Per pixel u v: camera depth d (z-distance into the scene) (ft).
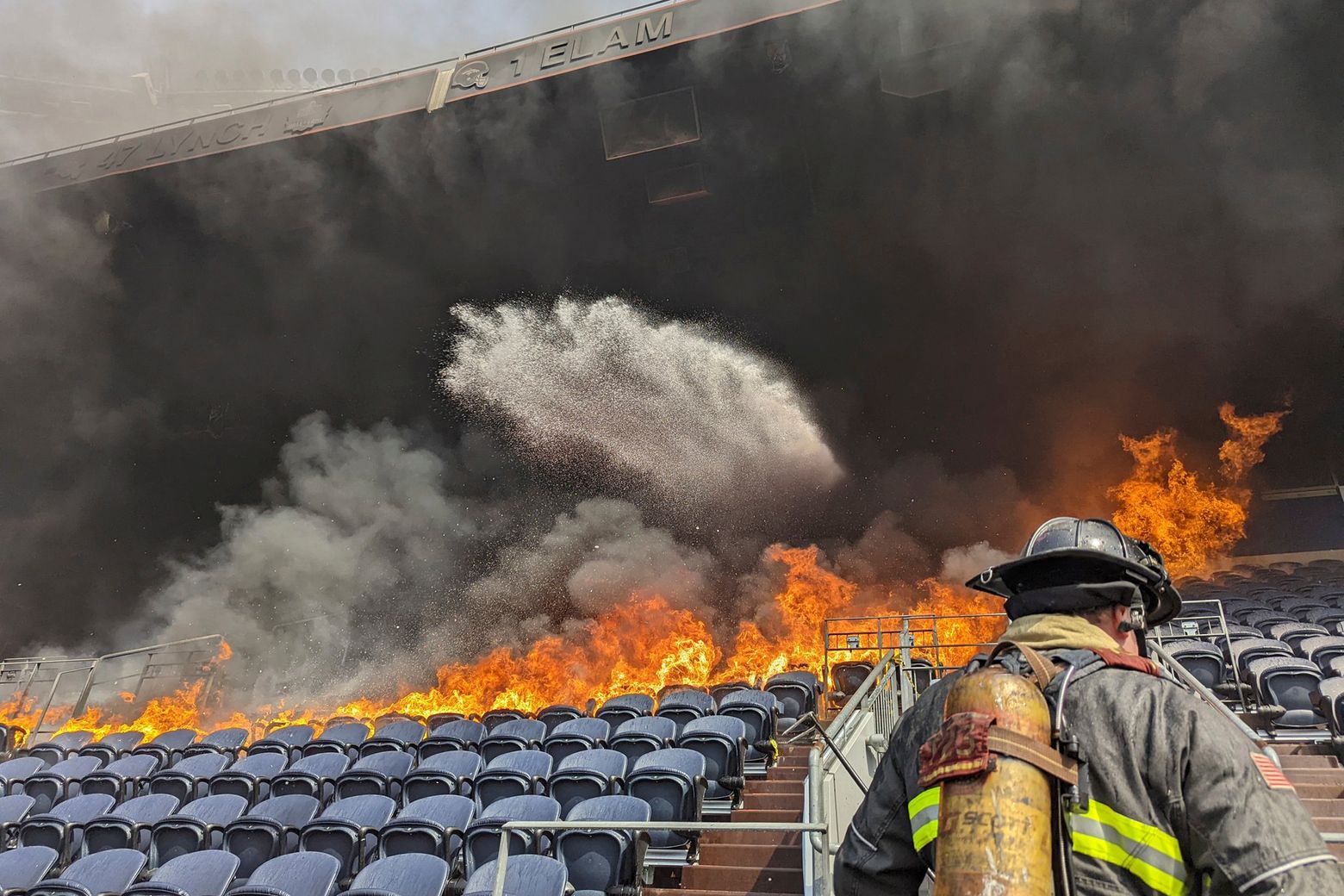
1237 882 3.56
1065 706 4.09
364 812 22.61
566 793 22.21
